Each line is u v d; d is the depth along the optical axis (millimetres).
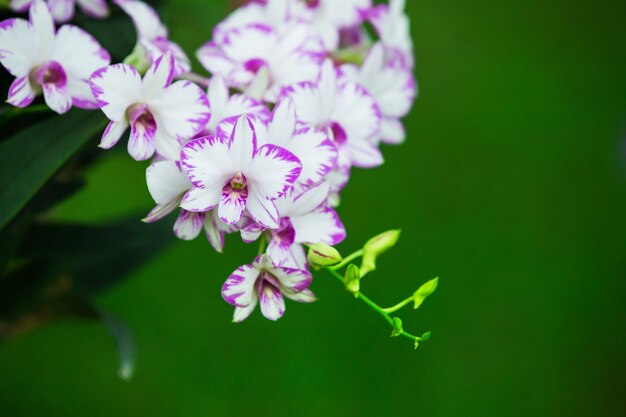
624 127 2148
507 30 2256
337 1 1000
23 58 879
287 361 1717
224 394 1674
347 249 1806
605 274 1964
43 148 891
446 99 2100
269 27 937
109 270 1059
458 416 1764
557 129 2123
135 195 1715
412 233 1881
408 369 1764
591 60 2275
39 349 1631
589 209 2041
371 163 934
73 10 960
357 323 1759
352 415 1712
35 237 985
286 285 878
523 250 1952
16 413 1574
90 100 897
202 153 847
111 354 1659
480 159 2035
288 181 852
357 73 951
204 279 1723
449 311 1835
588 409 1832
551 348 1852
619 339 1883
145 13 944
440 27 2188
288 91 900
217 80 888
